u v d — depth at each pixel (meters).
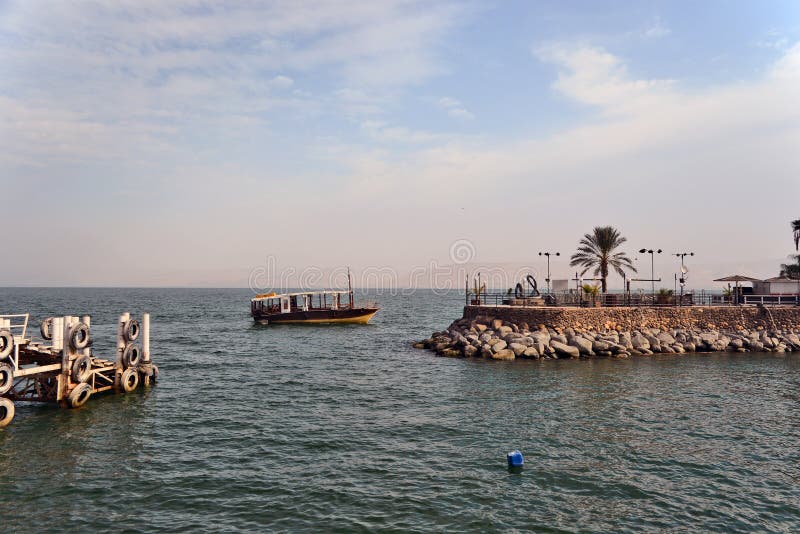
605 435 19.47
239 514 13.09
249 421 21.55
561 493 14.34
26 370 22.03
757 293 48.91
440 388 27.94
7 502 13.91
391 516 12.93
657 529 12.40
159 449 18.06
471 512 13.17
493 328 42.72
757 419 21.72
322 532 12.13
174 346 47.34
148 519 12.89
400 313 105.75
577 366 34.34
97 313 97.38
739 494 14.39
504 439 19.00
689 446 18.27
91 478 15.49
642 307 42.34
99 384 26.89
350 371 33.56
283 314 70.81
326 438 19.16
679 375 31.09
